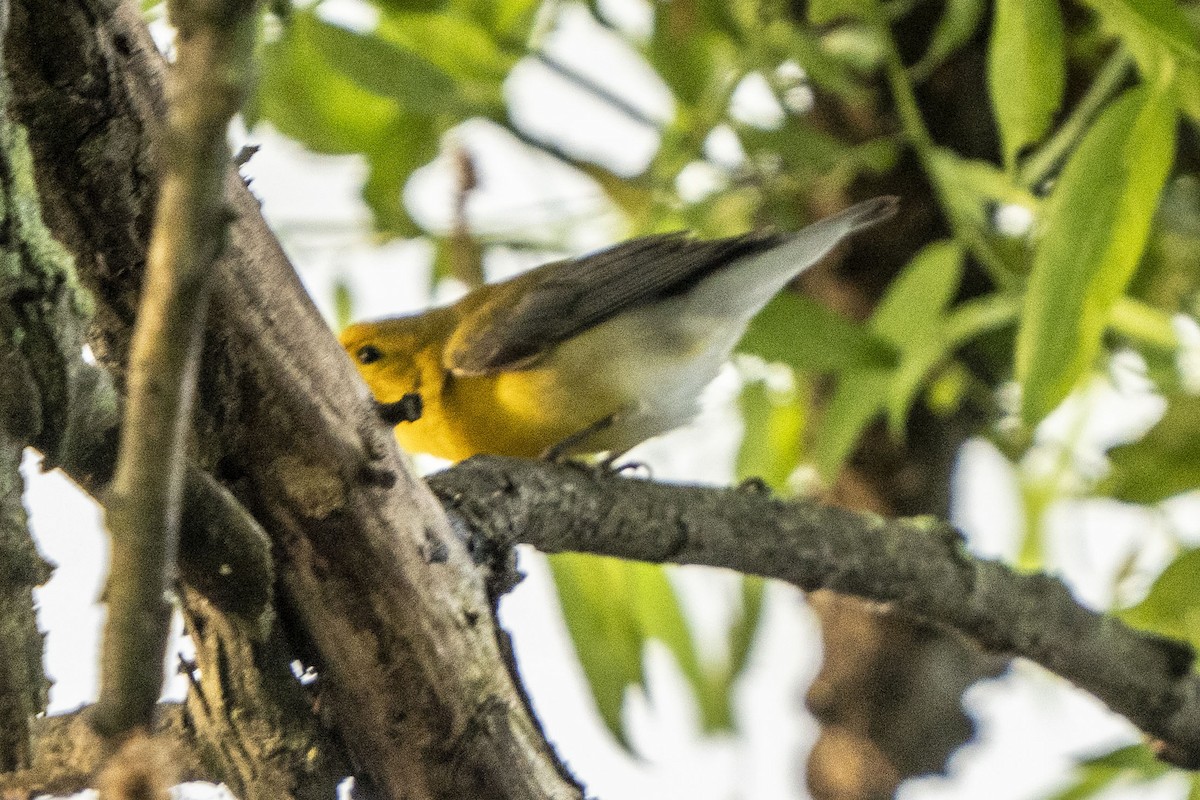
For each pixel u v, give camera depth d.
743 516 8.32
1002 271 9.84
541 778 6.48
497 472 7.46
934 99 11.24
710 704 11.64
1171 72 7.32
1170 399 9.62
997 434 11.81
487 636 6.46
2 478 5.34
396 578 6.19
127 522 4.23
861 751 11.38
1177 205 10.75
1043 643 9.15
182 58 3.82
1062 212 7.42
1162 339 10.12
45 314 5.32
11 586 5.40
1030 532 11.48
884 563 8.65
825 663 11.68
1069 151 10.64
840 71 10.27
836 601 11.59
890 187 11.52
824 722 11.62
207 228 3.95
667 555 8.16
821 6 9.63
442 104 9.57
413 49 10.66
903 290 9.79
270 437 5.99
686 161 10.79
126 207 5.71
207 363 5.84
